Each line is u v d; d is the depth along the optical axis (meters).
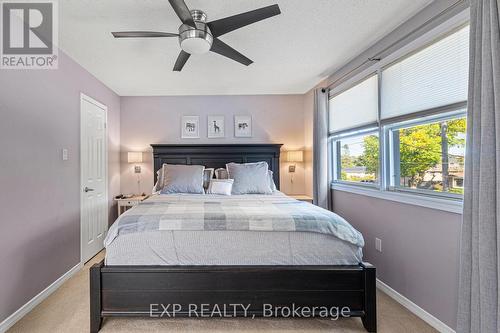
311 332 1.76
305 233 1.83
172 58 2.76
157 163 4.03
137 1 1.80
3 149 1.83
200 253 1.78
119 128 4.11
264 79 3.51
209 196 3.10
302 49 2.62
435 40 1.83
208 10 1.93
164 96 4.18
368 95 2.62
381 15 2.03
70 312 2.00
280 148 4.21
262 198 2.93
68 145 2.65
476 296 1.37
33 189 2.12
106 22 2.06
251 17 1.71
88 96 3.09
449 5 1.72
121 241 1.77
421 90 1.96
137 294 1.73
